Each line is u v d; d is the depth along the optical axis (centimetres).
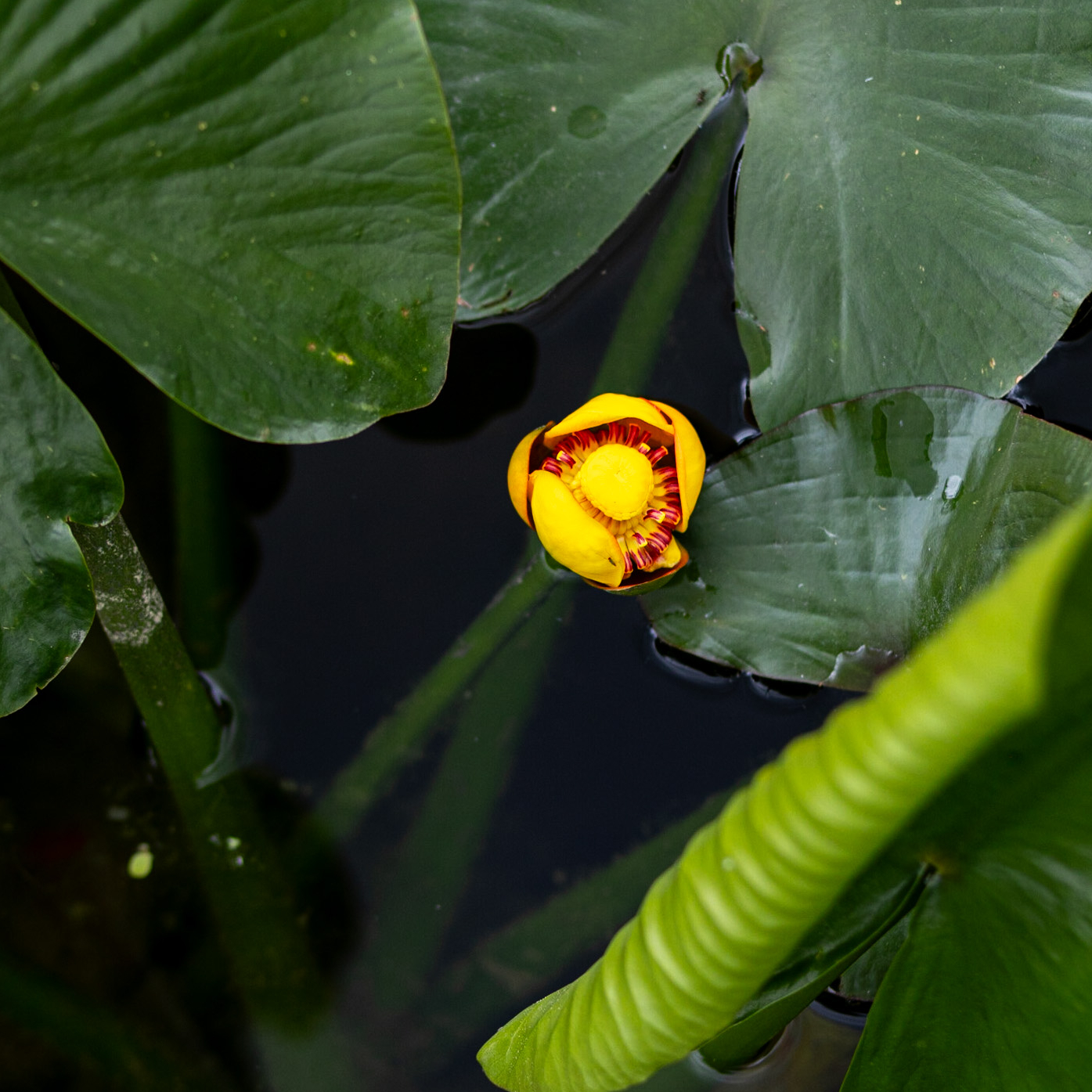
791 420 146
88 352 151
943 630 145
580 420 144
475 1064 148
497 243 148
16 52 139
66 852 150
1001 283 146
